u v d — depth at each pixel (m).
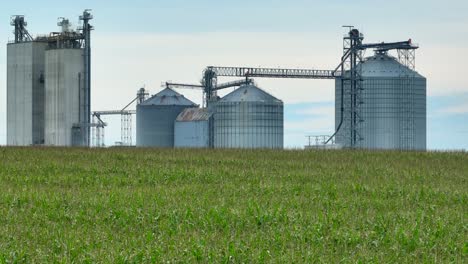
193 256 24.66
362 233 29.19
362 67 149.88
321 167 60.12
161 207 35.50
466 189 46.34
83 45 170.88
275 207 34.66
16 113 180.00
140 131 176.88
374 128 147.25
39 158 63.91
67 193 41.19
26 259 24.70
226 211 33.69
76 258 24.80
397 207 38.12
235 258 24.48
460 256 25.59
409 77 148.25
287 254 25.02
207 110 159.38
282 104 148.75
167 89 179.88
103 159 63.69
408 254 25.83
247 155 69.62
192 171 54.84
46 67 172.25
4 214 33.84
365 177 53.25
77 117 169.12
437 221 31.77
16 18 184.38
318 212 34.28
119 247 25.88
